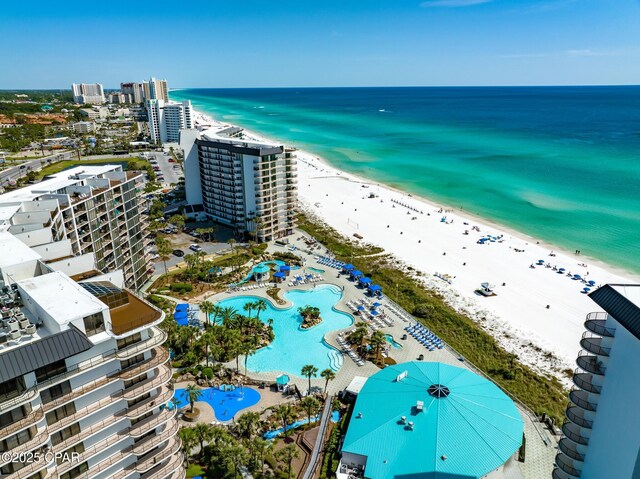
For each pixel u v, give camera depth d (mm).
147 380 47312
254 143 158000
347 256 147250
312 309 105062
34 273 53406
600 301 48000
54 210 83125
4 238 59469
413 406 68875
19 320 41656
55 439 41750
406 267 140125
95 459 45375
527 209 197250
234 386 82000
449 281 130500
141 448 48219
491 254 150625
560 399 81812
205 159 168875
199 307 106125
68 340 39875
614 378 47094
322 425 71250
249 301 115688
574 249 155500
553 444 69625
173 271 129625
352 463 64000
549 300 120562
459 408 68062
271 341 97562
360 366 89375
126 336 43312
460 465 59500
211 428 65125
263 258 141750
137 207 115500
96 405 43625
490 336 102812
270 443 67062
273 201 154500
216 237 158875
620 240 161750
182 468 55844
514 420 68000
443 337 101875
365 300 116062
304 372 76625
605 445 48500
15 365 37062
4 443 37906
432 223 181250
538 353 97062
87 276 57938
